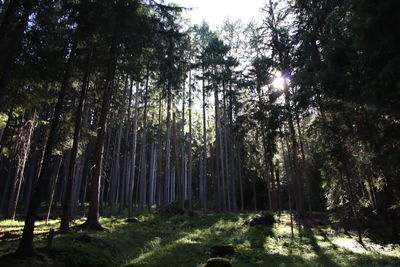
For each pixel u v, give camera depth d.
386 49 5.61
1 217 22.77
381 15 5.14
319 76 10.07
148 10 14.59
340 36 9.88
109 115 27.16
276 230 16.64
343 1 10.75
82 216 25.67
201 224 19.53
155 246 11.61
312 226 20.09
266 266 9.22
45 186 42.31
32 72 11.92
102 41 13.79
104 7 10.48
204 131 28.59
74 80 16.31
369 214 22.70
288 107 17.59
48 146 8.89
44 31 11.99
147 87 26.97
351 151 14.80
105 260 8.79
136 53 14.66
